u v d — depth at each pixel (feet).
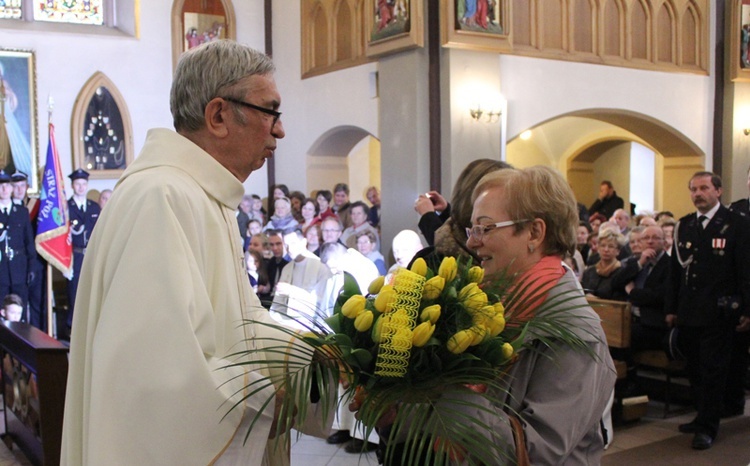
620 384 17.65
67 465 5.24
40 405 14.15
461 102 26.99
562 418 4.69
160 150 5.47
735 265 15.96
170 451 4.59
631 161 49.52
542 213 5.24
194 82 5.46
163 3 35.53
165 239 4.87
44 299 26.76
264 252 22.21
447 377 4.44
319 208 31.45
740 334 17.62
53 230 25.98
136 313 4.69
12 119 32.65
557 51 29.66
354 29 31.63
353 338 4.58
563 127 49.19
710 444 15.90
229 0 36.32
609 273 19.52
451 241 6.88
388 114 28.50
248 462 4.90
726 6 34.04
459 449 4.25
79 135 33.81
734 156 34.24
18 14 33.58
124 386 4.61
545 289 5.06
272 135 5.64
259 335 5.73
